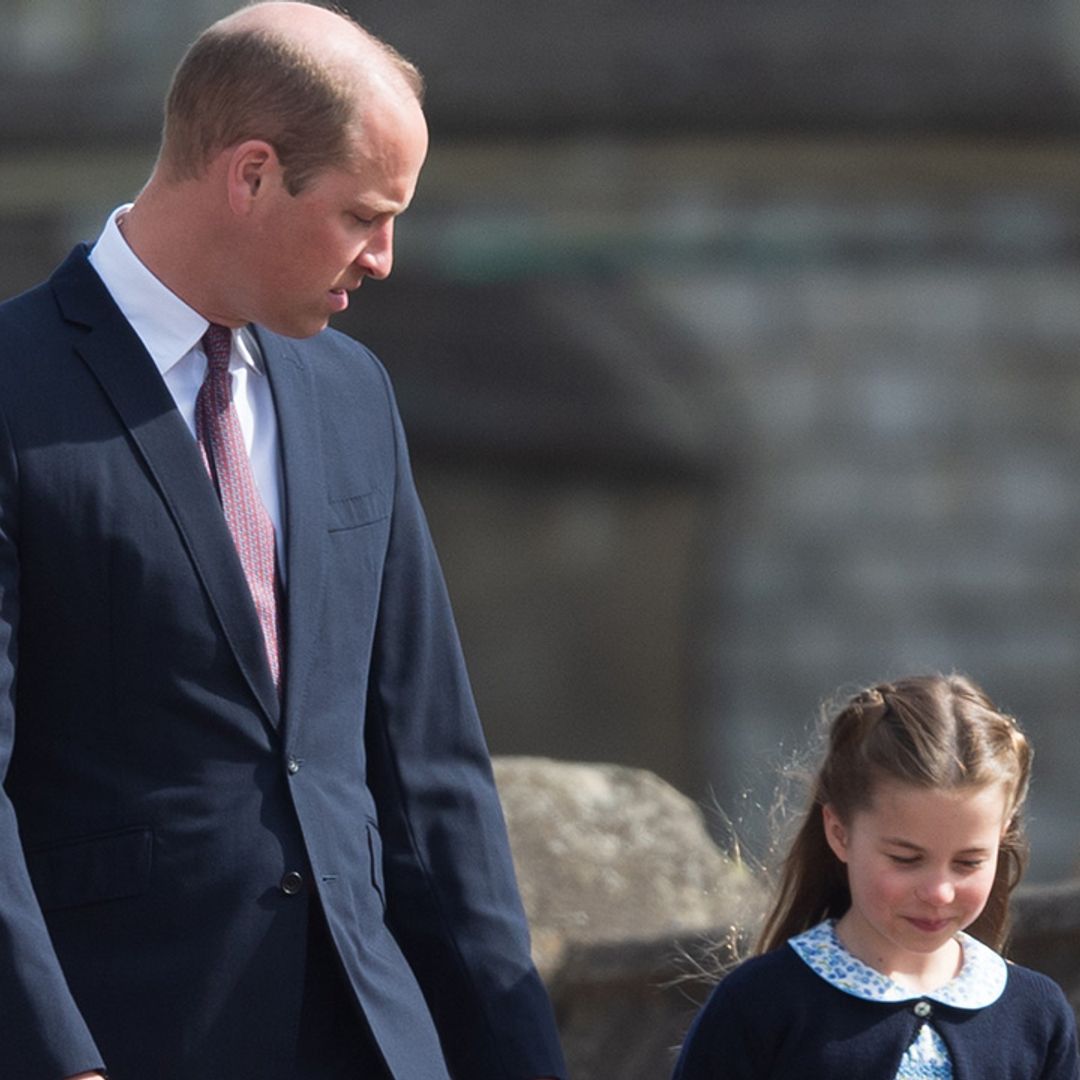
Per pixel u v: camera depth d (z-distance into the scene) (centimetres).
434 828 1090
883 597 4350
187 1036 984
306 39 1002
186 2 4228
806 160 3956
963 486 4319
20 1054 925
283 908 1002
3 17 4266
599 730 4459
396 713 1092
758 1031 1049
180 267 1023
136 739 993
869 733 1052
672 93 3872
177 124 1016
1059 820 4281
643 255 4125
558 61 3922
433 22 4000
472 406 4350
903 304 4284
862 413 4325
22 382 998
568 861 1697
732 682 4409
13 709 978
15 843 952
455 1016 1085
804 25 3947
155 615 994
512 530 4481
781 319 4328
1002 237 4128
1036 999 1070
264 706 1009
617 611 4450
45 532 985
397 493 1104
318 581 1039
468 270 4169
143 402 1010
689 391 4381
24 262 4275
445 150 3959
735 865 1733
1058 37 3872
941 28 3916
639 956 1388
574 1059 1388
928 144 3891
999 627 4328
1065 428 4294
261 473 1054
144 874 987
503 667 4503
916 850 1032
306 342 1100
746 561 4397
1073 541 4306
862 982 1048
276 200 997
